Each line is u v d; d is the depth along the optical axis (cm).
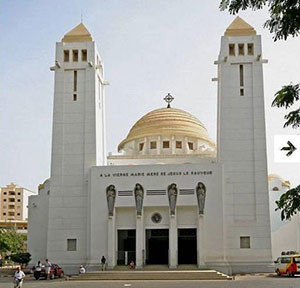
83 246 5612
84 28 6306
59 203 5747
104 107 6569
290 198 1179
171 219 5309
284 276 4803
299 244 6431
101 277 4588
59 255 5609
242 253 5450
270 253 5438
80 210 5712
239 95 5900
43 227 6281
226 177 5672
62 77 6097
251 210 5575
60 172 5834
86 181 5775
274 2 1124
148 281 4250
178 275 4547
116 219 5509
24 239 10900
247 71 5966
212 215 5372
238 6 1144
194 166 5475
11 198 16762
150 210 5481
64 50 6159
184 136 6881
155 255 5409
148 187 5466
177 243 5275
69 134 5934
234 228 5516
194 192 5419
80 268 4981
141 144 7025
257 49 5984
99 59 6431
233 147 5766
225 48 6006
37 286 3684
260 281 4025
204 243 5253
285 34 1117
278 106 1213
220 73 5981
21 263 6194
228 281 4103
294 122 1203
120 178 5534
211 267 5197
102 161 6281
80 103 6012
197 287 3403
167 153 6788
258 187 5628
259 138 5766
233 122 5828
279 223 6844
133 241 5472
